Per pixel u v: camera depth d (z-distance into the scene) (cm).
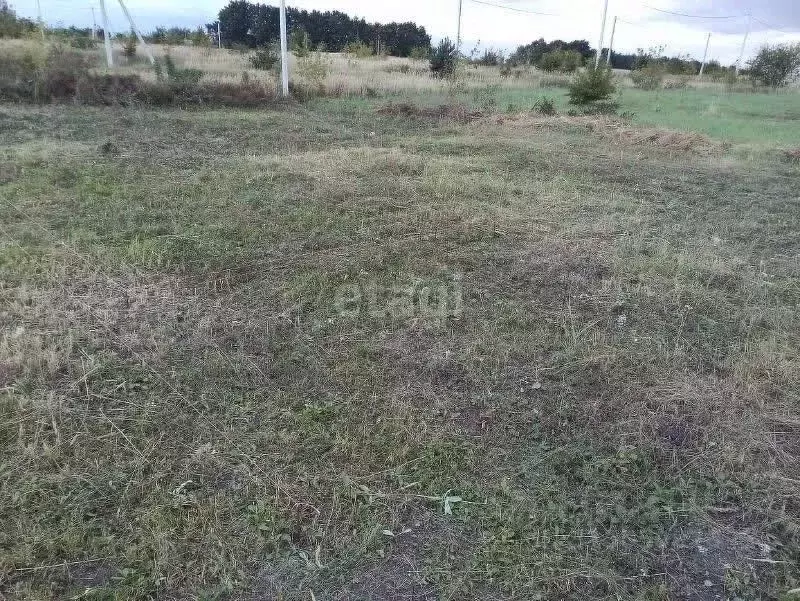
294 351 352
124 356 339
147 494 244
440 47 2083
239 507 241
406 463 268
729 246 551
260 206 603
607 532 238
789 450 288
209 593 206
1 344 335
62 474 249
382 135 1055
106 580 210
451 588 212
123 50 2066
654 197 706
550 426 297
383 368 340
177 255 473
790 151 963
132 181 672
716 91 2347
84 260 456
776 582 221
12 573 209
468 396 319
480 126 1173
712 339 387
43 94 1214
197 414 294
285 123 1132
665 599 212
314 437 281
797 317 418
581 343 370
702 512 249
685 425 300
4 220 528
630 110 1521
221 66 1900
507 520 240
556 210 632
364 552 225
